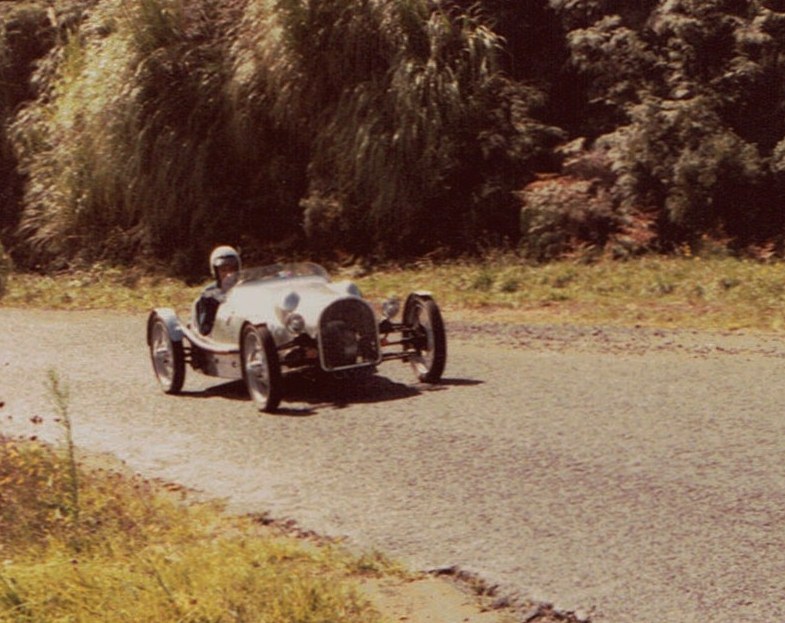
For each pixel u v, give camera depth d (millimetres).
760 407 12109
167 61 27250
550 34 27469
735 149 23641
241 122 26719
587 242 23688
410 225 25422
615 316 18219
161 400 14477
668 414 12039
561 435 11516
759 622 7242
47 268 28484
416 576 8336
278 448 11867
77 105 28266
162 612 7469
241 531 9547
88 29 29031
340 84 26172
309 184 26828
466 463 10828
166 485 10992
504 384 13820
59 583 8031
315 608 7531
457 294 21047
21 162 29938
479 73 25891
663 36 25219
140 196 27062
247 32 27078
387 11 25859
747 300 18547
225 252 15047
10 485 10773
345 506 9922
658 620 7359
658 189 24219
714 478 9922
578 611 7562
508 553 8586
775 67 24719
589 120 26453
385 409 13031
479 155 25734
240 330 13641
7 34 31797
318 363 13461
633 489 9773
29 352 18281
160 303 22891
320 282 14477
